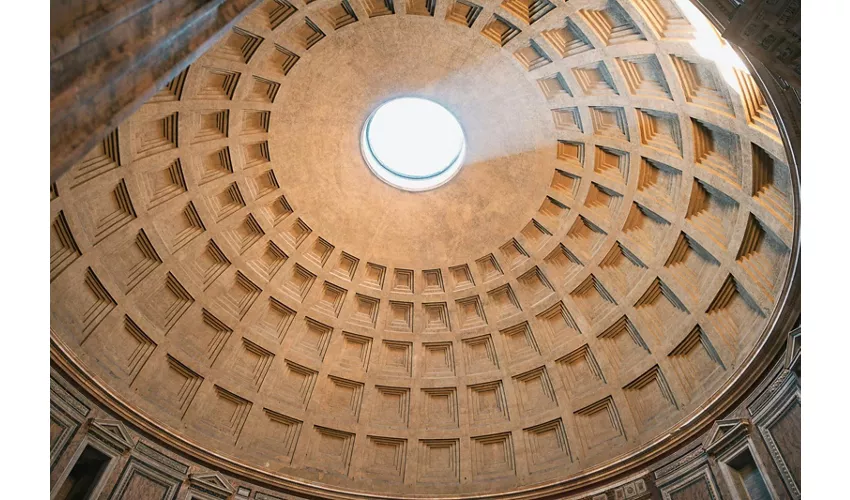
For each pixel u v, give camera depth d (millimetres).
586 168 18156
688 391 16578
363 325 21469
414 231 20938
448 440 20328
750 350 14695
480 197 20094
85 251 16438
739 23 8078
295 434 19797
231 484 17516
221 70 16219
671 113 15211
